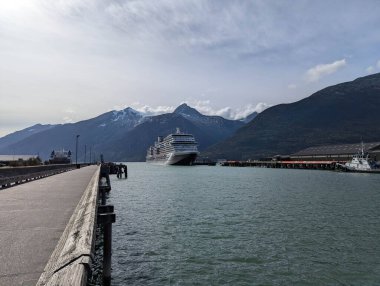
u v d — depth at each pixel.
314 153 181.12
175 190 55.50
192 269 16.38
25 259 8.08
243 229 24.62
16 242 9.64
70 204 17.55
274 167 183.62
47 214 14.38
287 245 20.34
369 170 114.88
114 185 67.12
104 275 13.97
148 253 18.94
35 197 20.89
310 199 41.91
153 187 61.91
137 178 92.19
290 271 16.06
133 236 22.78
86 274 5.96
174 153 192.12
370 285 14.47
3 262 7.85
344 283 14.69
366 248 19.70
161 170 153.62
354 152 149.62
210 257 18.16
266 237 22.28
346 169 124.50
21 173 40.16
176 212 32.31
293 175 105.25
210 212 32.06
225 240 21.55
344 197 44.00
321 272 15.94
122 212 32.69
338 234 23.03
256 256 18.28
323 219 28.33
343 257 18.09
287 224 26.30
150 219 28.81
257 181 77.06
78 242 7.61
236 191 52.97
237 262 17.33
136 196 46.81
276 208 34.34
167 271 16.12
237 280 14.99
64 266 6.31
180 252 19.09
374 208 34.28
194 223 26.94
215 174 114.50
